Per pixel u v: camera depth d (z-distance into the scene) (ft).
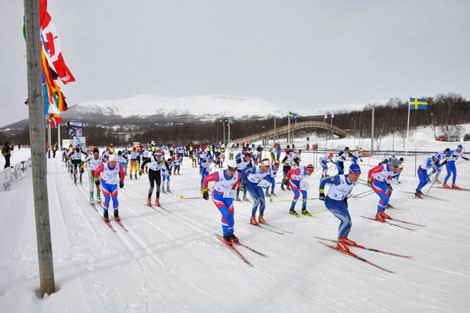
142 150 52.75
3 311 10.20
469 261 14.96
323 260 15.06
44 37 41.11
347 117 275.18
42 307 10.53
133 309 10.47
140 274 13.21
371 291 11.93
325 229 20.36
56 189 36.01
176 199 30.73
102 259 14.78
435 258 15.35
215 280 12.77
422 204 28.17
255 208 21.44
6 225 19.86
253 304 10.89
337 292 11.83
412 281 12.81
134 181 45.68
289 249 16.58
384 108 255.50
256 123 317.22
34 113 10.72
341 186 16.37
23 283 12.25
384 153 84.89
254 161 47.03
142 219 22.54
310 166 22.84
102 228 19.98
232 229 17.69
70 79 44.47
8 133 366.63
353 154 47.01
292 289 12.05
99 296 11.28
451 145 105.29
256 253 15.90
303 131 270.67
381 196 22.08
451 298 11.40
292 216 23.95
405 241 17.98
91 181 27.45
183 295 11.49
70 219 22.03
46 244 11.23
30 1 10.37
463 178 44.42
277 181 43.75
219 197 17.52
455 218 23.12
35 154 10.85
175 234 18.89
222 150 85.20
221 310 10.48
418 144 116.26
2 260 14.28
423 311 10.52
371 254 15.87
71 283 12.22
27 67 10.55
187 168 68.33
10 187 36.40
